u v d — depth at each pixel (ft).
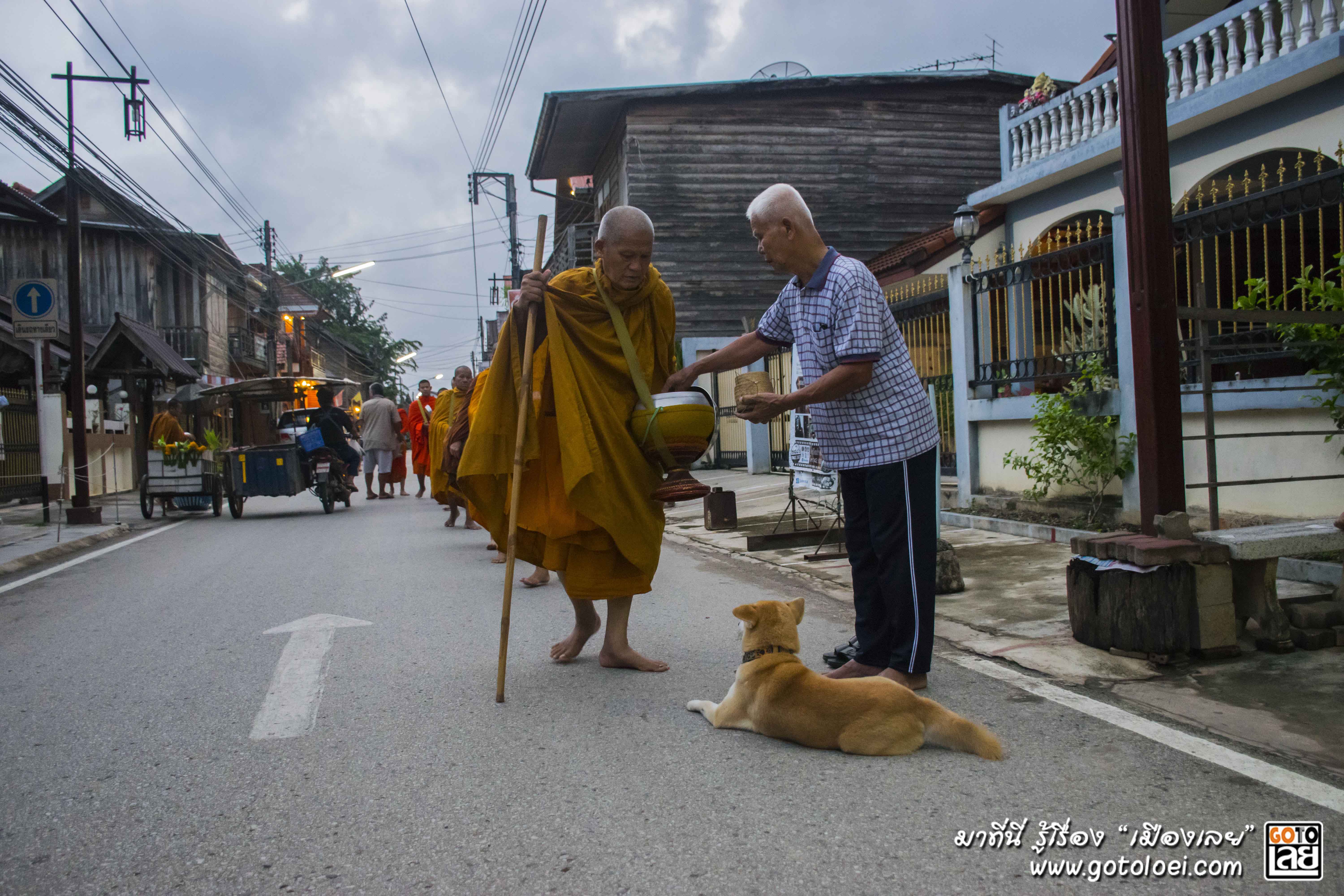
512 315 12.01
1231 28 27.71
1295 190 17.02
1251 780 8.27
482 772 9.01
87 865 7.23
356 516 39.63
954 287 27.61
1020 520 24.26
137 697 12.00
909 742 9.16
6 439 45.91
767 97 61.67
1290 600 12.80
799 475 23.73
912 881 6.68
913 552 10.94
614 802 8.20
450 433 20.62
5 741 10.32
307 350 144.15
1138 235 12.78
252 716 11.00
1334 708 9.93
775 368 45.37
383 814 8.08
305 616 17.08
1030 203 38.40
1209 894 6.43
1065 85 62.13
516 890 6.70
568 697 11.40
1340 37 23.59
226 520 40.14
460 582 20.79
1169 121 29.25
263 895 6.72
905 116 63.46
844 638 14.26
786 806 8.01
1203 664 11.66
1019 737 9.55
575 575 12.17
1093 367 22.43
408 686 12.11
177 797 8.57
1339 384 15.93
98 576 23.88
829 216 62.44
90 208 84.48
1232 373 21.67
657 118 60.85
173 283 92.48
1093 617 12.53
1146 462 12.82
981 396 27.25
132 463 60.75
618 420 11.89
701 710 10.56
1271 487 18.47
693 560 23.25
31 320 35.96
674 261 60.75
